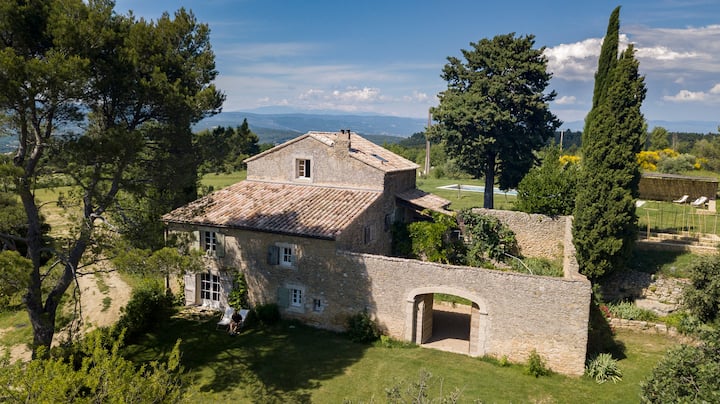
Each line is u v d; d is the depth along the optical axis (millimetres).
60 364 10516
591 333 19828
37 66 13039
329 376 17859
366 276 20750
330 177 26797
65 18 14336
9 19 13984
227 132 21641
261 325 22250
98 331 13570
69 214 17844
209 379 17719
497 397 16422
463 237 29766
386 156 29984
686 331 21297
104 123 17438
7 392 9641
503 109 38625
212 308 24250
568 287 17703
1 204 21500
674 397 10586
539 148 40062
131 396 9930
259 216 23375
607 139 23375
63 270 19562
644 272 24859
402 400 11422
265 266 22625
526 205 31562
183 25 19188
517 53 38594
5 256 12602
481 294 19000
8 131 15516
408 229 27156
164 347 20219
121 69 16047
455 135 38969
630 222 23625
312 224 22062
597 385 17250
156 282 24016
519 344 18594
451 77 41594
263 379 17688
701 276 21156
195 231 23812
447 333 21859
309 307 21969
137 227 17406
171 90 17203
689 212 35656
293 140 27375
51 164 15398
